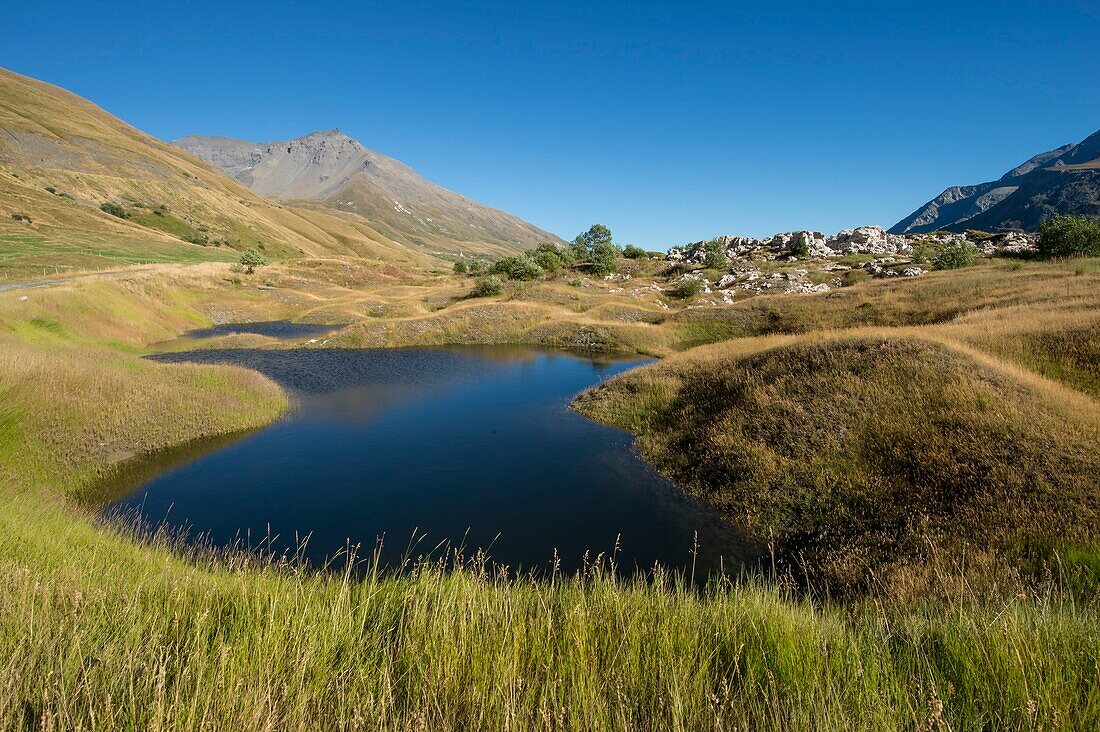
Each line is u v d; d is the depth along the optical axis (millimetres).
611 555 8516
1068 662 3096
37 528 5879
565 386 22984
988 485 8008
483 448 14281
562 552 8625
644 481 11852
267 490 11320
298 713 2629
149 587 4129
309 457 13492
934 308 27047
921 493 8508
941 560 6816
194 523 9648
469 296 51938
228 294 52312
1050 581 5664
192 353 31750
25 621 3115
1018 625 3607
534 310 41656
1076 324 14430
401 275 80812
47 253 64125
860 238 65812
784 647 3500
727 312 36312
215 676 2783
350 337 36250
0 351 14656
